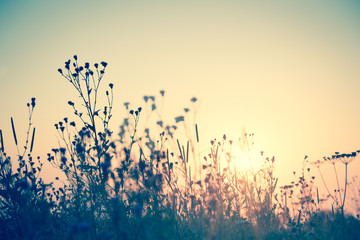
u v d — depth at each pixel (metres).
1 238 3.55
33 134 4.29
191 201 4.03
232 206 4.64
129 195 3.70
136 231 3.07
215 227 3.54
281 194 5.54
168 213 3.63
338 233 4.37
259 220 4.63
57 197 4.50
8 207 3.80
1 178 3.91
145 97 4.23
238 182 4.73
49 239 3.41
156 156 4.05
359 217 4.93
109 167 3.64
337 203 5.29
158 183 3.81
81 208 3.90
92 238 3.15
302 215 5.29
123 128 4.06
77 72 4.35
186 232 4.12
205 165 4.24
